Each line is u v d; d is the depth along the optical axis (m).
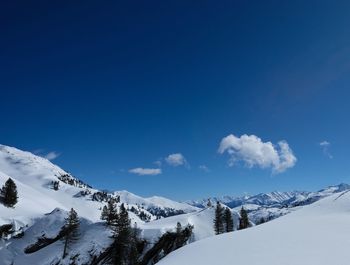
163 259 41.28
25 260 103.75
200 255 34.34
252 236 41.72
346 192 79.00
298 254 26.88
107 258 102.56
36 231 115.31
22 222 117.69
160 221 141.88
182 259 34.44
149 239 113.12
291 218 65.81
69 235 104.44
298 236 36.47
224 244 38.88
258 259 26.95
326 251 26.91
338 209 66.50
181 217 140.00
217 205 129.62
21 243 110.62
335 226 42.41
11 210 130.00
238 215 150.25
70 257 101.56
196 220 139.25
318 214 66.62
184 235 123.25
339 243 29.92
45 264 100.38
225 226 137.00
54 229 114.25
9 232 111.94
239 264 26.31
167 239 115.62
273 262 25.09
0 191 136.12
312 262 23.73
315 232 38.28
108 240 105.75
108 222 115.50
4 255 103.12
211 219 142.25
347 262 22.94
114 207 118.88
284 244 32.31
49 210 155.75
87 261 100.31
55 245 109.19
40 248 109.12
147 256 109.19
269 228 48.19
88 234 111.69
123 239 103.94
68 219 106.88
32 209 143.38
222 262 28.33
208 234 131.62
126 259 103.12
